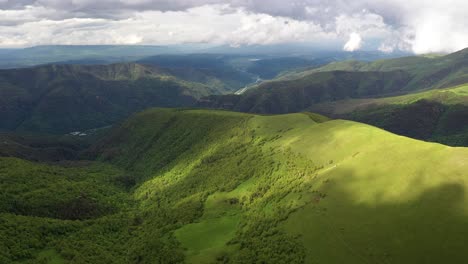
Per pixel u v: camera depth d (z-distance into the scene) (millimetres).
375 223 136875
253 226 169625
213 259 154375
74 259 163625
